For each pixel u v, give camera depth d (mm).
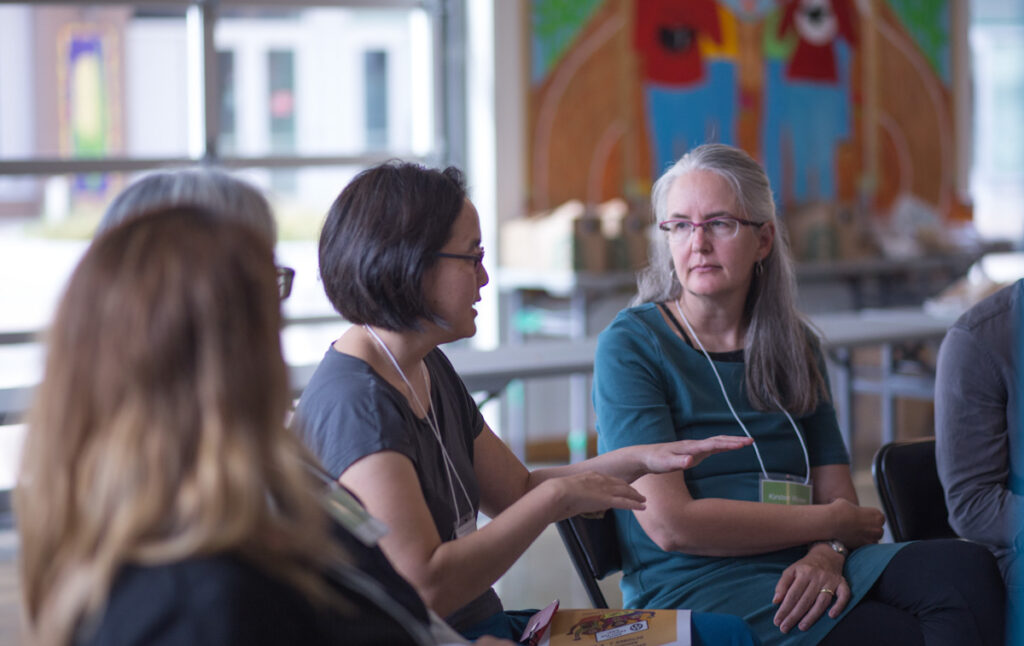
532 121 5562
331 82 6574
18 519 875
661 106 5824
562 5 5566
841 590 1774
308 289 5684
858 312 6375
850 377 4828
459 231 1555
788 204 6230
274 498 873
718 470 1982
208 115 5148
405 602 1098
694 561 1899
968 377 1937
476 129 5559
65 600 809
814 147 6273
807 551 1932
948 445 1961
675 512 1854
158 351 832
